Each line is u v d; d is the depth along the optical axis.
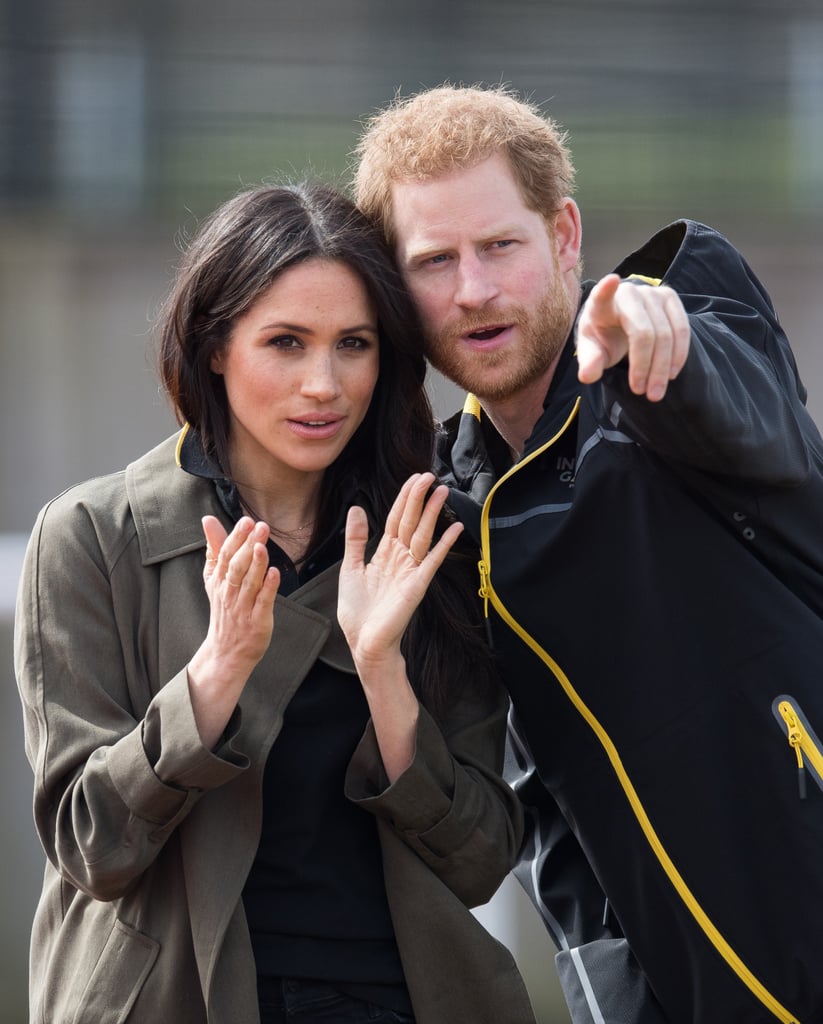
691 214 17.75
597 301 6.03
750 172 17.75
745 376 7.12
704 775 7.50
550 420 7.90
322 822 7.42
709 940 7.60
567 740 7.92
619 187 17.67
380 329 7.74
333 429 7.48
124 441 18.39
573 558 7.64
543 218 8.13
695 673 7.52
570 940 8.59
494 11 17.30
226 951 7.02
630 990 8.21
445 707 7.79
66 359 18.23
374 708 7.25
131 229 17.77
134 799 6.84
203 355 7.57
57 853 7.15
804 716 7.35
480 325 7.95
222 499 7.62
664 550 7.48
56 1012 7.29
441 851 7.36
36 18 17.27
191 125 17.36
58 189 17.47
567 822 8.38
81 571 7.37
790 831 7.37
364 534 7.41
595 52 17.50
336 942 7.36
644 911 7.85
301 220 7.46
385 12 17.27
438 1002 7.33
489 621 7.98
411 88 17.28
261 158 17.34
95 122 17.44
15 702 16.70
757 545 7.48
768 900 7.47
